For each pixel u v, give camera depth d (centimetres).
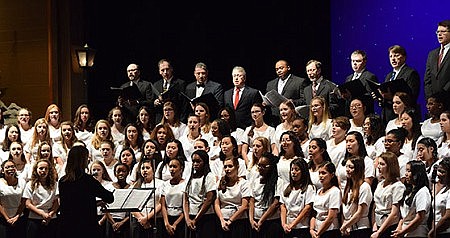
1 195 909
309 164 834
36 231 909
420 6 1083
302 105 968
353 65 953
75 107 1255
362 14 1135
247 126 1006
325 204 789
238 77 1012
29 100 1276
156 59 1265
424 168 737
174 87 1045
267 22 1207
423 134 838
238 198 851
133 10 1271
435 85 903
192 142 953
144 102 1034
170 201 877
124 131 978
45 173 909
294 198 811
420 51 1087
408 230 733
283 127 920
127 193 784
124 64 1272
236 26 1227
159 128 948
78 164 752
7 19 1287
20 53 1280
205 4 1244
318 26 1174
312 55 1178
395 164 761
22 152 941
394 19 1107
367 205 773
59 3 1262
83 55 1205
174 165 872
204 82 1036
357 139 802
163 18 1265
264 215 834
